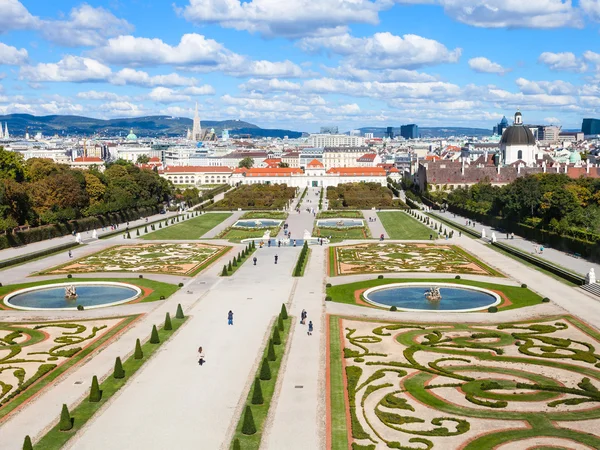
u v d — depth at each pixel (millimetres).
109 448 111000
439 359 155250
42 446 111812
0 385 140500
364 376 144375
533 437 114000
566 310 199375
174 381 141625
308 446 111562
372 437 114625
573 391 133375
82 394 134750
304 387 137750
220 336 175125
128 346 167125
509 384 139000
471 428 117750
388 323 188500
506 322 187625
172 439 114250
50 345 168875
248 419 115938
